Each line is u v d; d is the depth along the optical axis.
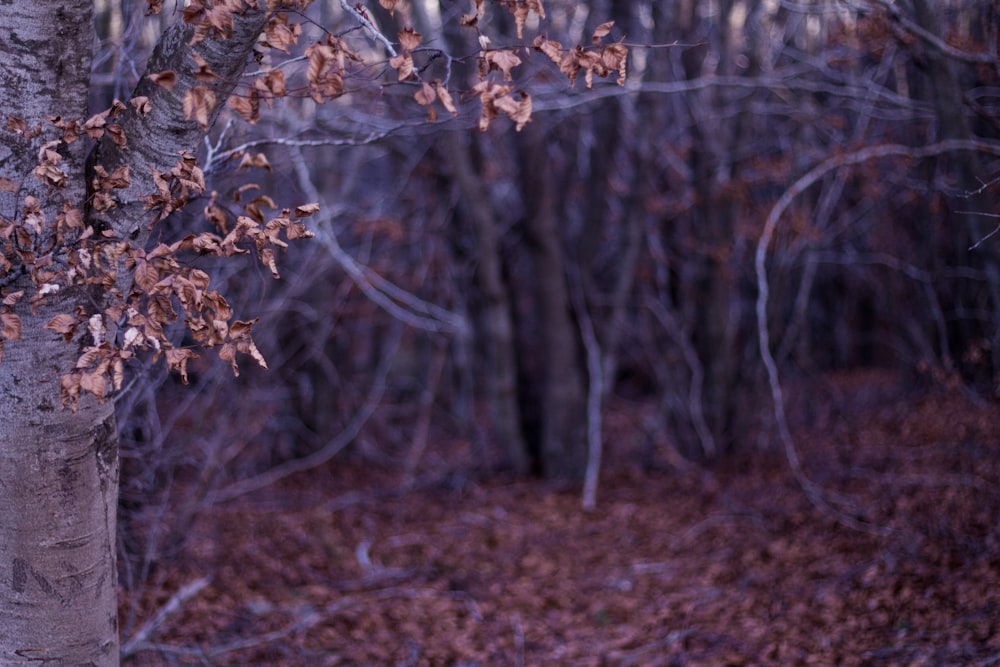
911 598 5.83
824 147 10.32
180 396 8.30
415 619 6.47
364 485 10.80
